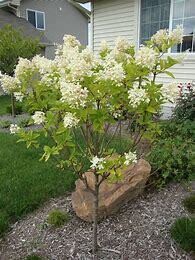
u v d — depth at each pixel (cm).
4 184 372
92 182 308
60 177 385
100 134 226
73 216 302
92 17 895
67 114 188
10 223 301
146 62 182
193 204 303
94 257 246
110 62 186
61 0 2303
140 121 210
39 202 332
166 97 195
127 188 304
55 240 270
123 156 207
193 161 340
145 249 252
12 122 753
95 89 180
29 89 226
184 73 675
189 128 426
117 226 282
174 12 675
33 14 2138
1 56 993
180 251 247
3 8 2044
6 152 497
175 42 211
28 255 255
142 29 757
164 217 289
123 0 789
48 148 201
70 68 185
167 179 350
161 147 370
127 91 190
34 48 1044
